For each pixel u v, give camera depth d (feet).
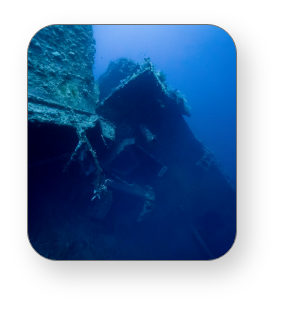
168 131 24.68
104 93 29.09
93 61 20.45
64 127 12.80
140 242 27.58
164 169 25.07
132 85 19.35
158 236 30.48
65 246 18.21
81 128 14.02
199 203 32.83
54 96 14.17
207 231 35.68
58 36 16.83
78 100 16.58
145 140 23.12
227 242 33.96
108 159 20.39
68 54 17.31
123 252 23.75
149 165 26.08
